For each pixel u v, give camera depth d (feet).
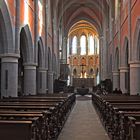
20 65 76.69
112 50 103.86
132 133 17.07
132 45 63.98
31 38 66.44
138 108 25.91
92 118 49.88
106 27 127.65
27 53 67.21
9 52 49.16
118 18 88.48
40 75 86.43
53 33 108.37
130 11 65.82
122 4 80.59
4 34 48.39
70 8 143.54
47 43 91.09
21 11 55.42
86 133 34.45
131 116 19.75
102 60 144.77
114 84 100.32
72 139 30.63
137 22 57.77
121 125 22.88
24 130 14.99
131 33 65.21
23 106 27.81
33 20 69.62
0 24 47.98
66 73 134.00
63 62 147.74
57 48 125.29
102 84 107.04
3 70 49.80
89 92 150.30
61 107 37.58
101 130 36.73
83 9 146.20
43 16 85.92
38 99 41.22
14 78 50.21
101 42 148.56
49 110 25.44
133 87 63.67
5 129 14.99
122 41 80.79
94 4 134.21
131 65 64.03
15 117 19.26
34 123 16.90
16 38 51.11
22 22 56.39
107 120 35.40
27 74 67.77
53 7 108.68
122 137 22.00
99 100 53.88
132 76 63.72
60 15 128.57
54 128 29.35
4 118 18.93
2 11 45.44
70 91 128.06
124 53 80.48
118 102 36.04
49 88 102.99
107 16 126.62
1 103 31.58
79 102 99.45
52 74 105.19
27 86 67.77
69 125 41.11
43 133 21.63
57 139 30.55
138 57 62.80
